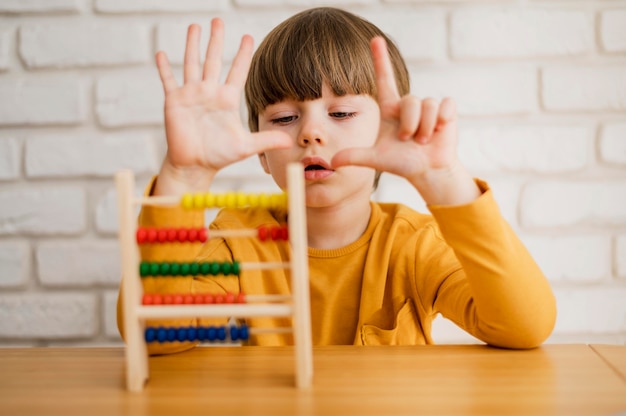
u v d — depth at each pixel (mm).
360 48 1130
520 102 1501
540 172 1506
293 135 1098
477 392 655
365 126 1110
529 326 833
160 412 615
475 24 1494
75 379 722
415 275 1120
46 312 1538
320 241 1179
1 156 1530
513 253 850
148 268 729
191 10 1508
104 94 1521
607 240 1507
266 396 651
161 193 826
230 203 721
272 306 688
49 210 1531
